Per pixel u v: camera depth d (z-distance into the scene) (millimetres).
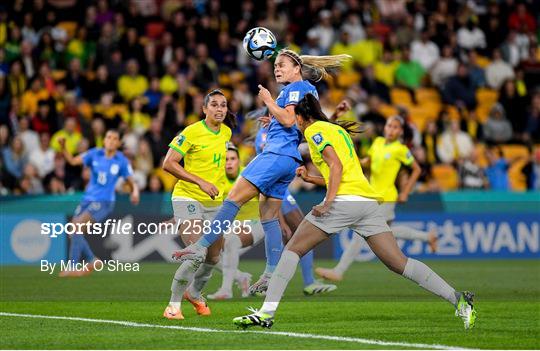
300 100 30047
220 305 37000
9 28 77438
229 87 78500
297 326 29625
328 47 84188
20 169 67125
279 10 86312
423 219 67688
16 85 73125
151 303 37750
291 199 40094
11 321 31047
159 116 70375
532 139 82875
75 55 79812
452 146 76938
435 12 91438
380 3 91062
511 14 92750
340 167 27016
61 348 24500
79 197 62906
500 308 35656
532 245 69562
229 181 40594
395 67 85125
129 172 52188
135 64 76562
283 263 27219
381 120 73562
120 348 24438
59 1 88750
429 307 36250
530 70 90625
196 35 81438
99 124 67312
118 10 82562
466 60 87875
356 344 25125
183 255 29734
